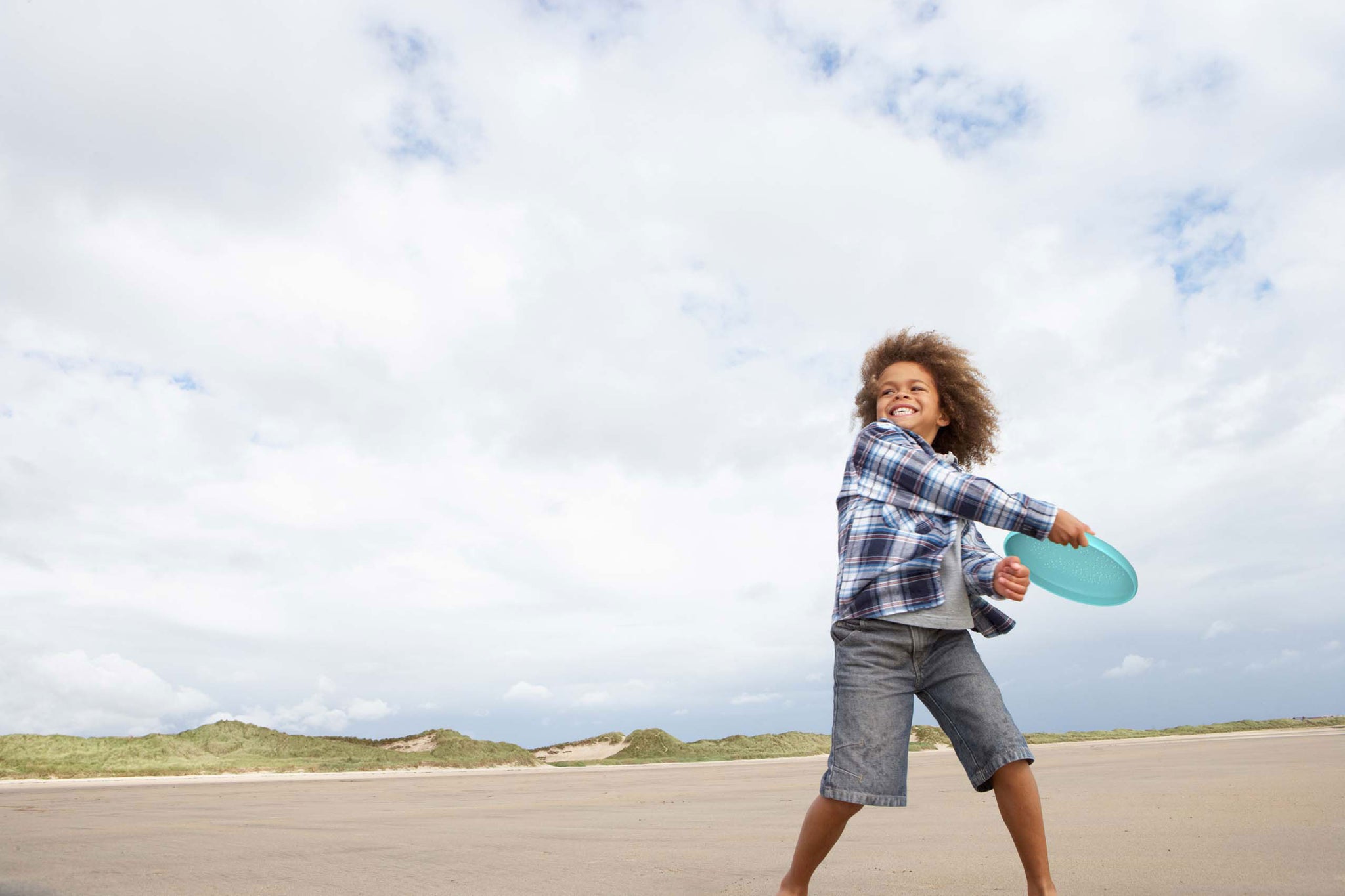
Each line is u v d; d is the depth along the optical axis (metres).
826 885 2.41
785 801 6.48
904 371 2.18
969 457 2.29
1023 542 1.92
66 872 2.88
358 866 2.99
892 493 1.88
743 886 2.44
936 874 2.60
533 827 4.53
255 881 2.65
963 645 1.79
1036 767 10.58
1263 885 2.23
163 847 3.69
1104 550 1.69
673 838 3.88
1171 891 2.20
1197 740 23.98
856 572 1.82
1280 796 4.69
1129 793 5.45
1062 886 2.32
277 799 7.92
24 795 9.05
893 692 1.77
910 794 6.57
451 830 4.39
